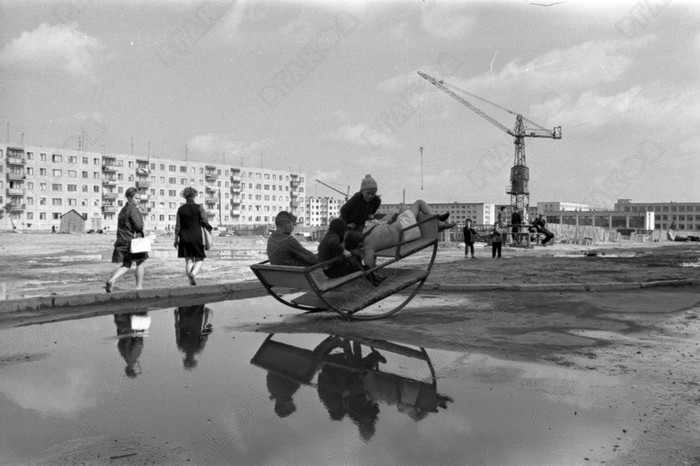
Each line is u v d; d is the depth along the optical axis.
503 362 5.11
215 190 152.38
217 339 6.21
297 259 7.75
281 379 4.54
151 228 137.88
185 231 10.69
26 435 3.30
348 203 8.16
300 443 3.19
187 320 7.51
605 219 133.62
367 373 4.73
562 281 12.82
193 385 4.35
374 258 7.72
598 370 4.83
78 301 8.84
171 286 10.88
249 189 163.50
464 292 10.69
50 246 35.47
